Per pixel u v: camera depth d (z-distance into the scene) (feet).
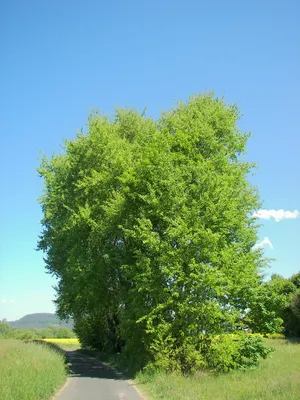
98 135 91.91
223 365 62.44
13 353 61.00
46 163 113.50
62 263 111.34
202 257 63.93
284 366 62.64
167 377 56.54
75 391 52.49
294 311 169.27
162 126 99.55
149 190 71.15
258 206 88.33
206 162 71.67
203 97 101.19
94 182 86.84
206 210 67.46
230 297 66.39
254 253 73.26
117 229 83.71
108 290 92.43
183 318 63.82
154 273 67.00
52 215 107.04
